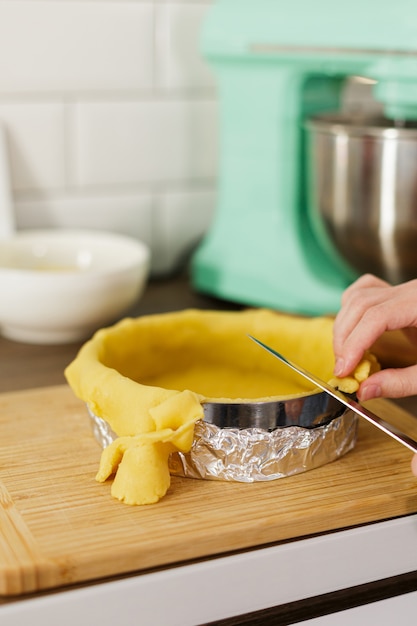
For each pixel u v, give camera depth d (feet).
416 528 2.65
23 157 4.02
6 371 3.42
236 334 3.08
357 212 3.47
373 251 3.52
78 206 4.17
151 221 4.33
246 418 2.62
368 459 2.79
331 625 2.59
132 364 3.05
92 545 2.41
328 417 2.71
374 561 2.62
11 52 3.91
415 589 2.67
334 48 3.44
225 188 3.96
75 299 3.50
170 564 2.45
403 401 3.21
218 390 2.98
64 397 3.12
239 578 2.49
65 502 2.57
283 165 3.76
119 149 4.19
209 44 3.82
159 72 4.19
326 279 3.78
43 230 4.13
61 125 4.06
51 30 3.95
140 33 4.11
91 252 3.96
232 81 3.84
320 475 2.71
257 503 2.58
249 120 3.82
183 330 3.07
